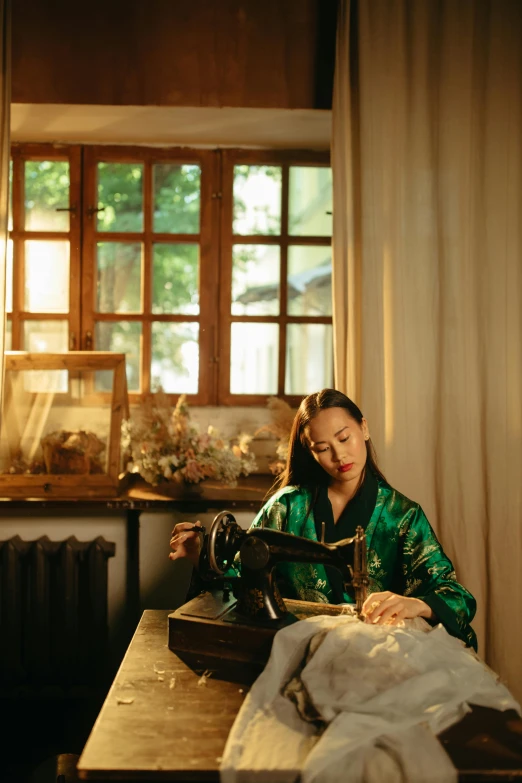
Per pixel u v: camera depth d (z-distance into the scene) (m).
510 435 2.40
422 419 2.44
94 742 1.14
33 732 2.48
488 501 2.41
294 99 2.62
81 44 2.59
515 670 2.38
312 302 3.16
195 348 3.04
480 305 2.43
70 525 2.58
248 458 2.91
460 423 2.41
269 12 2.61
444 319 2.42
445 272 2.41
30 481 2.48
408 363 2.43
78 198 2.92
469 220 2.42
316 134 2.86
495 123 2.39
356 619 1.45
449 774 1.04
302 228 3.66
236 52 2.61
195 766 1.07
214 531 1.51
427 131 2.42
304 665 1.34
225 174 2.95
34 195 3.02
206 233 2.95
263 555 1.50
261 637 1.44
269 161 2.96
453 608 1.60
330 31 2.61
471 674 1.32
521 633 2.38
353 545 1.48
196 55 2.60
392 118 2.41
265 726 1.17
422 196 2.43
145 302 2.93
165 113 2.66
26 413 2.55
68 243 2.97
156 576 2.54
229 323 2.96
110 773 1.06
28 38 2.58
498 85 2.38
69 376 2.58
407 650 1.30
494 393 2.41
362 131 2.40
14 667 2.53
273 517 1.89
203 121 2.73
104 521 2.58
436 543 1.80
